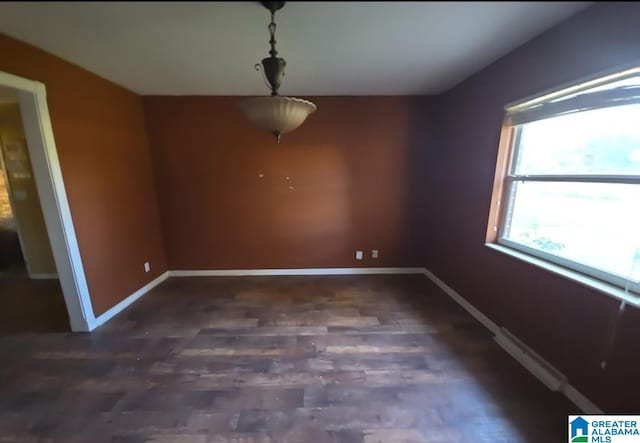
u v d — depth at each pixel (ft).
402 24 5.96
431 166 12.35
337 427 5.37
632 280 5.10
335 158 12.21
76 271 8.18
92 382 6.49
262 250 12.98
